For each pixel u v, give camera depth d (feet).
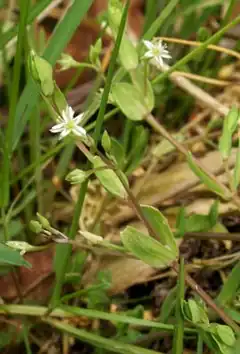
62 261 0.66
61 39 0.66
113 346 0.65
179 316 0.58
